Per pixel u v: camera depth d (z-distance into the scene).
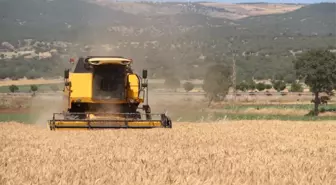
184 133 48.44
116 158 31.12
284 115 117.62
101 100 52.09
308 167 27.59
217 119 91.31
